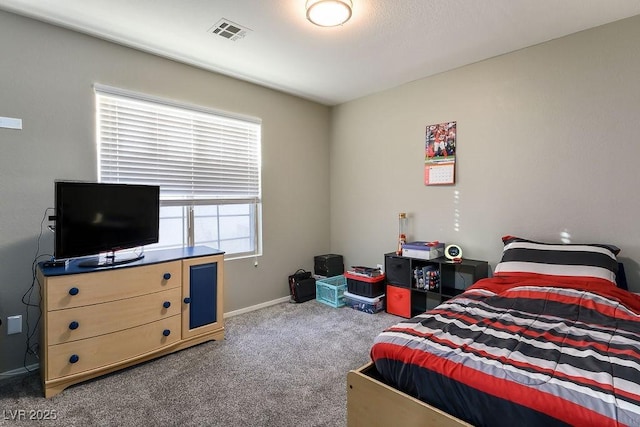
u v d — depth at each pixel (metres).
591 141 2.37
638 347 1.29
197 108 2.96
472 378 1.15
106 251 2.16
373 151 3.75
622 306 1.73
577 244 2.36
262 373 2.15
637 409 0.92
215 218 3.21
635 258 2.22
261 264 3.53
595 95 2.35
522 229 2.71
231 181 3.28
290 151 3.77
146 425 1.65
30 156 2.17
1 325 2.08
